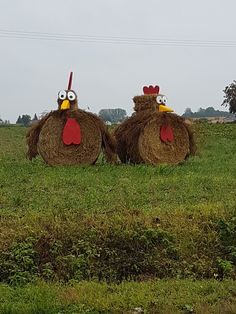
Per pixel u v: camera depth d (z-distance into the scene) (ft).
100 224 32.65
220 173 54.29
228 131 124.06
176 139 64.90
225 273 29.86
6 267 28.91
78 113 60.59
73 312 23.44
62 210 35.94
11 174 51.65
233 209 35.91
